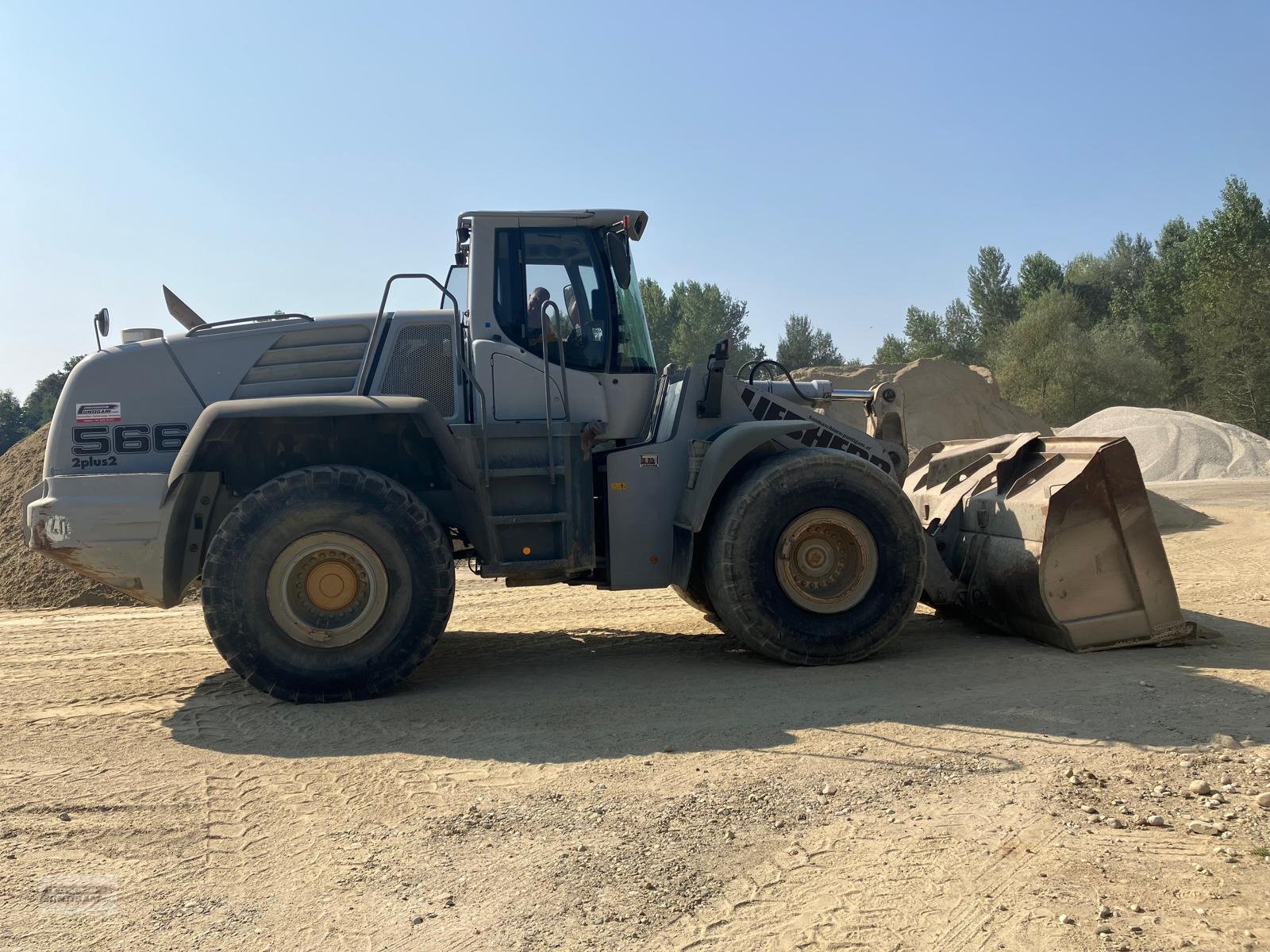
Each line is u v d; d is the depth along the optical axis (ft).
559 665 19.62
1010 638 20.58
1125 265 219.41
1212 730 13.69
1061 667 17.57
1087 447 19.53
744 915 8.91
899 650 19.72
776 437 19.48
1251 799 11.21
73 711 16.52
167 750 14.17
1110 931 8.41
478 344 18.80
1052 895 9.09
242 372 18.56
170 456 18.20
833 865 9.84
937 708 15.19
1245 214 156.46
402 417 17.70
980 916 8.77
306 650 16.52
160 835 11.02
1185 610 23.25
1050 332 161.17
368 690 16.71
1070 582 18.81
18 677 19.20
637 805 11.55
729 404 19.62
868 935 8.52
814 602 18.43
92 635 23.86
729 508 18.26
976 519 21.13
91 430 18.03
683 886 9.48
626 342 20.11
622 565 19.07
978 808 11.15
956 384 104.06
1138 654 18.60
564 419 19.04
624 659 20.01
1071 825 10.60
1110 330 166.81
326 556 16.60
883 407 22.98
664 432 19.85
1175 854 9.85
